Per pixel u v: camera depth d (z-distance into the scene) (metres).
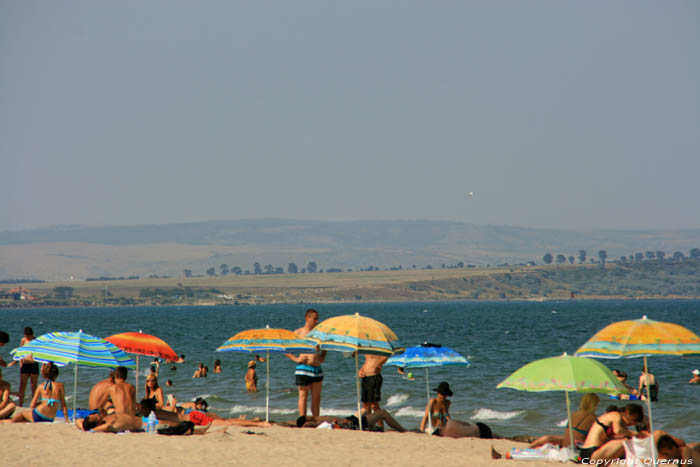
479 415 101.25
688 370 156.88
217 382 139.62
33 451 55.91
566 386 50.22
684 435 88.62
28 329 86.69
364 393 73.94
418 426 93.81
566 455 54.62
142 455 54.84
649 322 49.19
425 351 72.75
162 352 74.00
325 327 64.31
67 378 140.38
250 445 60.00
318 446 60.56
